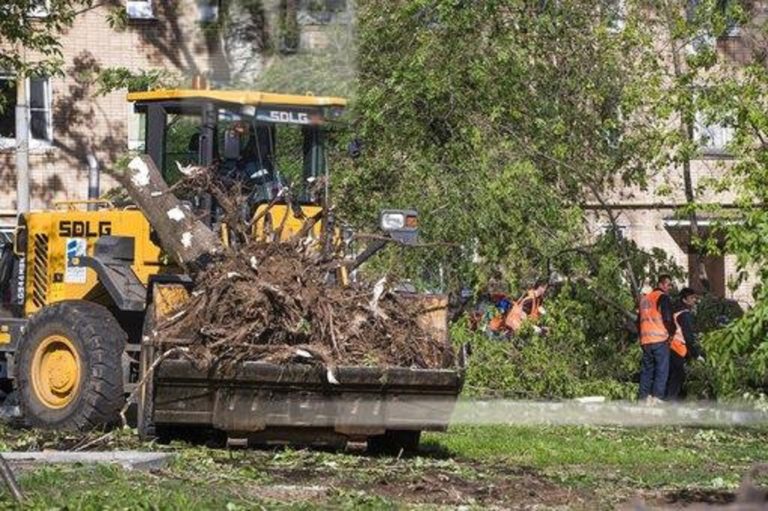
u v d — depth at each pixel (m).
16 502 12.25
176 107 19.16
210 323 16.66
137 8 42.66
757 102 26.45
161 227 17.69
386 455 17.91
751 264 17.22
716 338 15.45
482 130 28.16
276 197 18.03
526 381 25.66
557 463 18.05
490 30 28.80
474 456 18.36
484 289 26.84
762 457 19.33
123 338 19.02
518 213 27.08
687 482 16.05
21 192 39.28
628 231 33.75
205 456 16.38
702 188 26.12
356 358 16.81
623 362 27.23
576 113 28.84
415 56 27.91
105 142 43.56
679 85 27.42
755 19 30.09
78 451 16.55
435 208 27.06
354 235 18.48
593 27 29.11
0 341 21.67
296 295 16.86
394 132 27.95
